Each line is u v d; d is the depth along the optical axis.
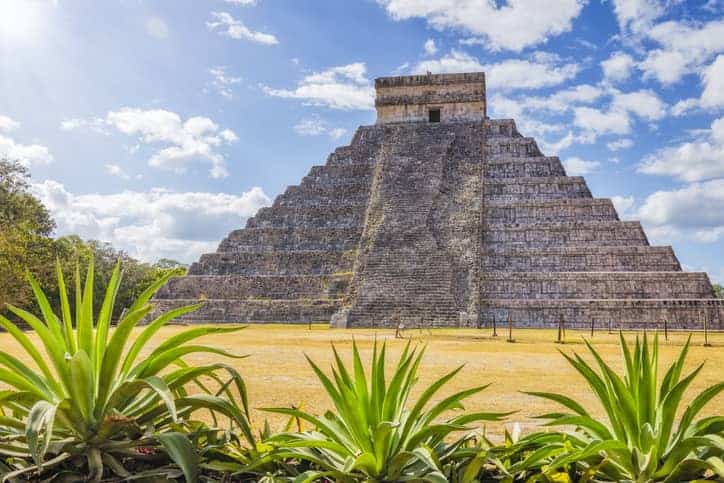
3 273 49.12
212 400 4.87
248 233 61.25
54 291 59.47
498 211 57.28
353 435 4.75
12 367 4.82
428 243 53.72
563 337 36.25
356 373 4.73
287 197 64.88
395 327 46.91
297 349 27.69
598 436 4.95
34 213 67.00
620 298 49.22
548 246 53.97
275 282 55.31
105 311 4.86
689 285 48.47
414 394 14.64
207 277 56.34
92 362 4.79
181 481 4.85
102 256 73.19
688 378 4.41
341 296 53.00
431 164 61.44
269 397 14.31
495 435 10.09
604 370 4.87
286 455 4.61
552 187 58.69
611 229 53.41
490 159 63.16
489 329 44.84
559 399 5.24
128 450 4.83
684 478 4.52
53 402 4.72
